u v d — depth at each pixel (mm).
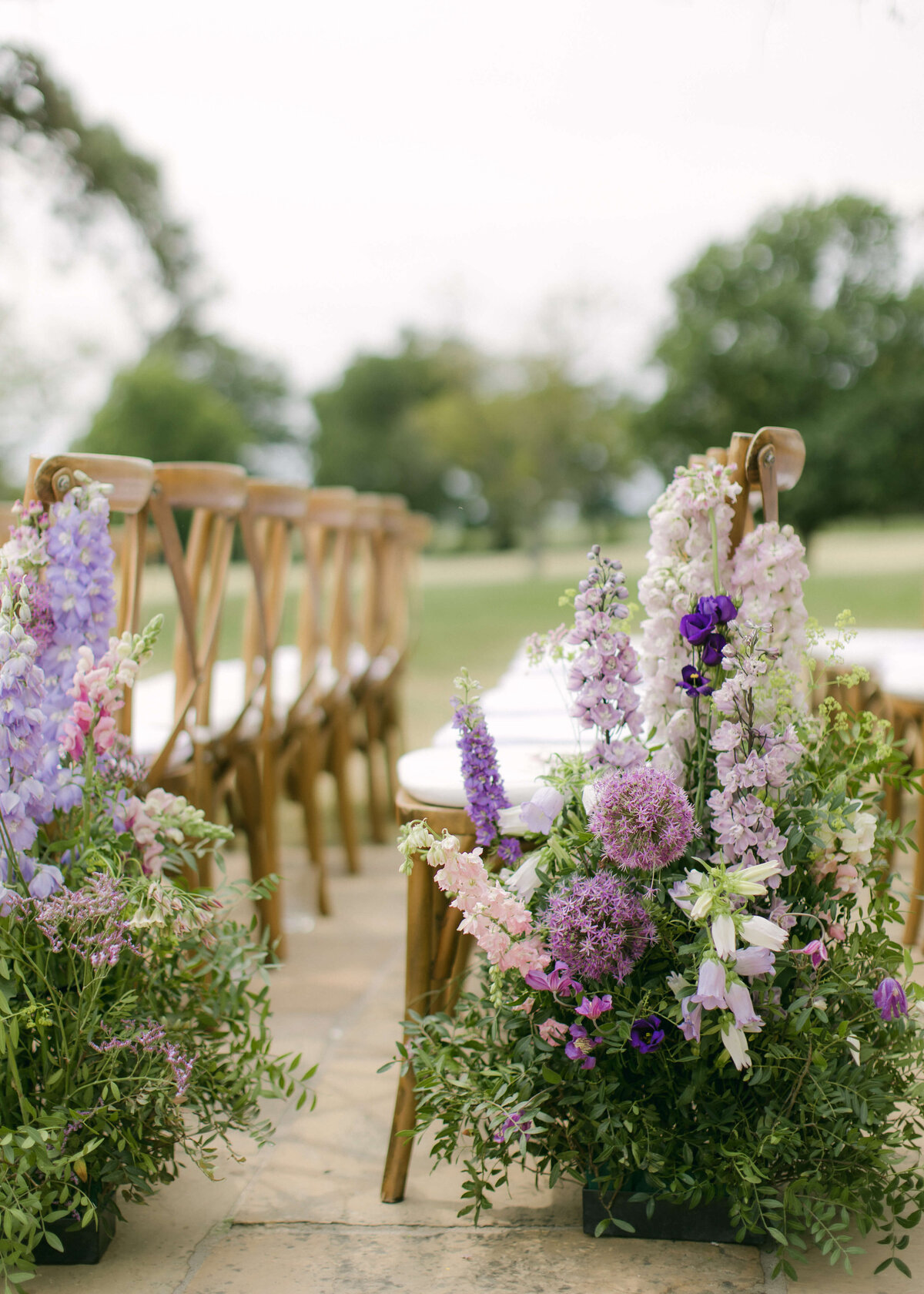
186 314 22172
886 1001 1251
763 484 1396
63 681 1419
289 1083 1777
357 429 33625
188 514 10211
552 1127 1310
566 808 1346
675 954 1269
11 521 1829
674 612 1375
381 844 3439
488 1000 1331
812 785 1348
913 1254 1301
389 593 3611
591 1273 1267
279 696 2721
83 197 10641
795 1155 1248
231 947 1497
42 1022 1244
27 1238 1259
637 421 13562
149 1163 1295
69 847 1365
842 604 10422
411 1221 1394
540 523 27844
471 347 29578
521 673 2777
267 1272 1286
